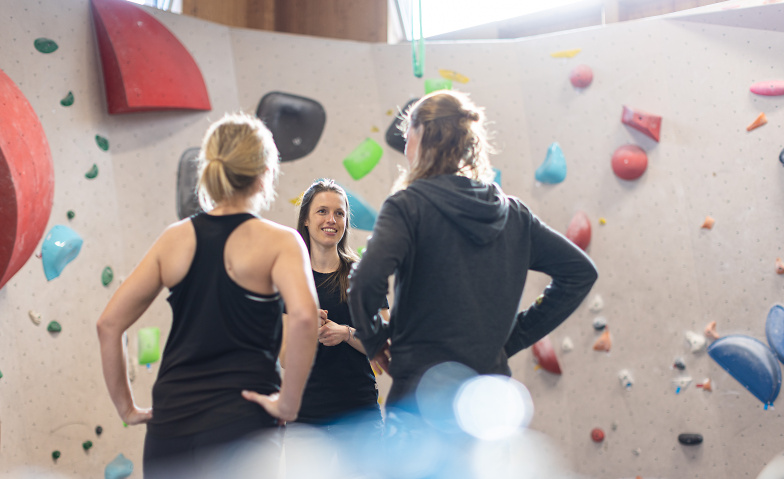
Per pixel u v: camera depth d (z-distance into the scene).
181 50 3.38
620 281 3.35
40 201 2.66
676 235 3.27
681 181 3.28
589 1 3.86
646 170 3.34
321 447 2.15
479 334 1.55
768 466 2.99
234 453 1.40
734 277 3.15
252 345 1.49
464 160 1.67
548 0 3.99
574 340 3.39
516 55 3.64
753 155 3.16
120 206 3.22
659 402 3.23
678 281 3.25
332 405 2.18
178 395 1.43
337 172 3.64
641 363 3.28
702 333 3.19
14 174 2.47
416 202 1.56
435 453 1.53
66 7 3.08
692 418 3.17
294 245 1.50
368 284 1.46
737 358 3.06
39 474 2.70
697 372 3.18
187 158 3.40
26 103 2.69
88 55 3.17
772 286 3.07
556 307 1.75
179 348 1.47
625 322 3.33
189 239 1.49
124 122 3.27
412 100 3.67
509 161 3.60
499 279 1.60
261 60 3.63
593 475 3.29
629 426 3.27
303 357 1.43
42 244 2.84
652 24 3.40
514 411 1.66
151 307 3.29
